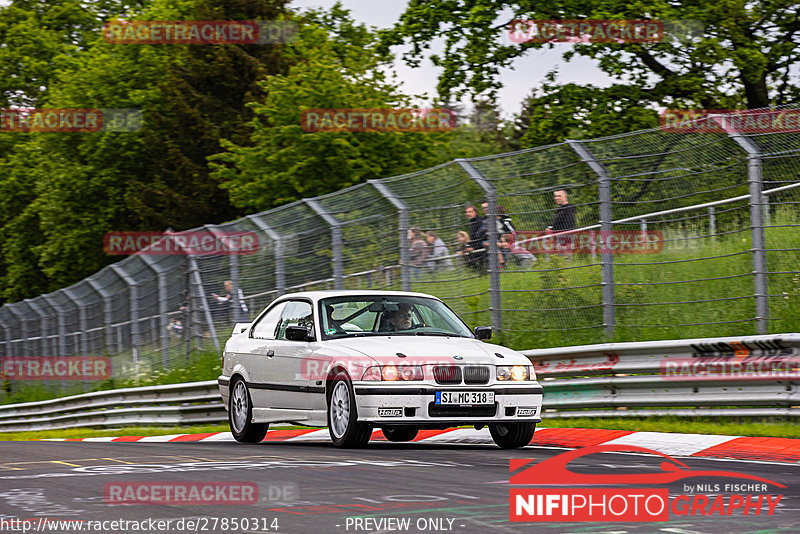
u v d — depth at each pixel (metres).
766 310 25.22
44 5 116.88
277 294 37.50
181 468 16.66
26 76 112.38
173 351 44.31
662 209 27.50
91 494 13.70
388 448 20.64
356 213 34.62
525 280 30.02
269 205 66.50
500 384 20.34
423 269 32.38
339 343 21.48
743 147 25.97
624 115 62.03
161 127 90.75
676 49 59.66
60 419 47.88
